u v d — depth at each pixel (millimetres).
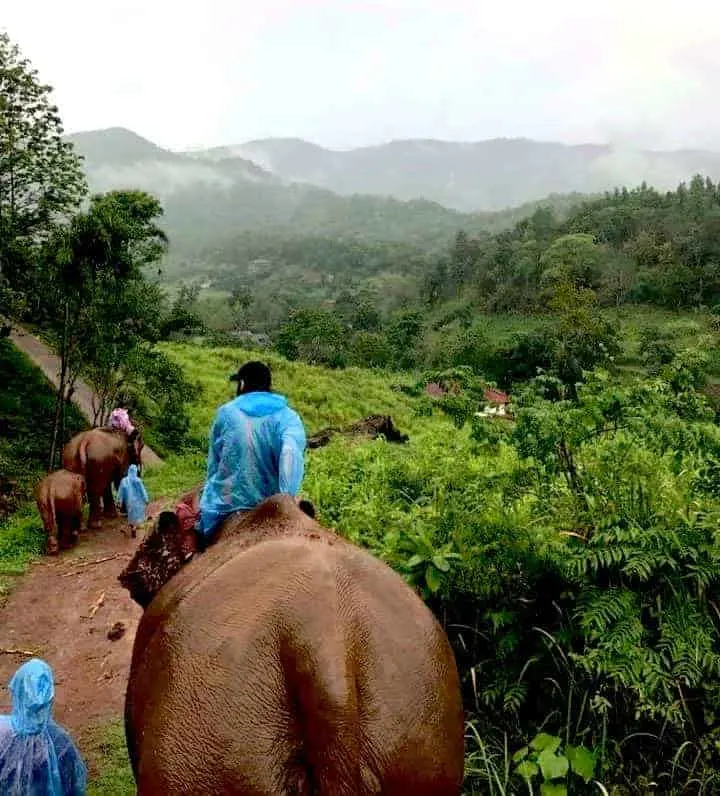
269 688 2246
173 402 20781
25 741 3873
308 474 10594
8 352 21953
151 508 13867
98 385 18422
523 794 4043
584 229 96750
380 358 55781
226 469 3586
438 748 2350
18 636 8000
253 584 2533
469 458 7258
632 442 5281
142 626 3031
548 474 5375
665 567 4312
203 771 2166
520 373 47438
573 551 4414
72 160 18109
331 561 2615
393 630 2477
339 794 2074
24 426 18422
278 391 30172
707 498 4910
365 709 2260
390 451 12445
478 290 92500
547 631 4559
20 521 12594
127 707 2791
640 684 3928
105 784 5238
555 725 4367
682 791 3902
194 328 22938
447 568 4574
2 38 17078
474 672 4508
